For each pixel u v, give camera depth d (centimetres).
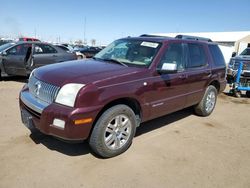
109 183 304
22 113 382
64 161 347
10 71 893
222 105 735
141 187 300
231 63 995
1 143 389
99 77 343
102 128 340
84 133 322
